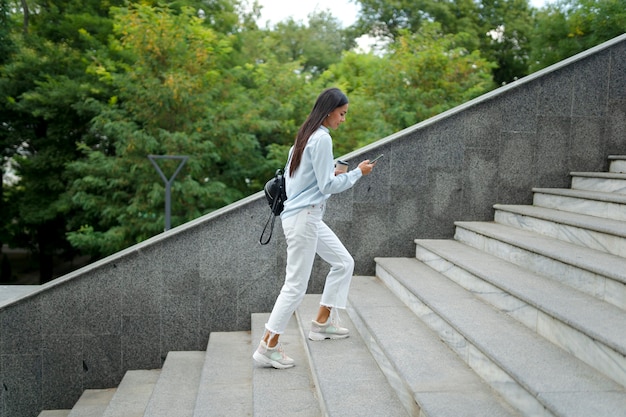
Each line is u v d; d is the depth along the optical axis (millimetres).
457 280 4059
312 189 3318
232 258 4852
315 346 3652
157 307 4828
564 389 2227
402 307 4043
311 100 12641
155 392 3906
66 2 15531
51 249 18391
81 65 14656
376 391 2939
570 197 4566
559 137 5254
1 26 14320
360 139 11703
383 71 11125
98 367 4812
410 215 5121
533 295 3025
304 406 3039
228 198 11281
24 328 4719
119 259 4750
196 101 10828
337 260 3654
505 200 5230
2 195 17641
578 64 5219
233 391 3576
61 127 15336
